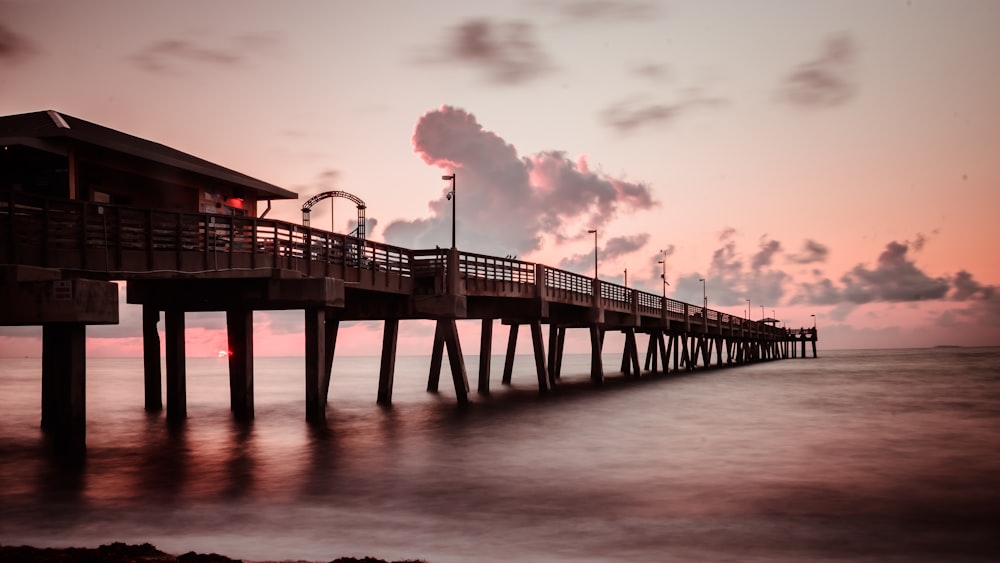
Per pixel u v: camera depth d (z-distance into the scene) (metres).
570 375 89.69
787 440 30.09
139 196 33.94
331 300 31.38
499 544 14.77
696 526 16.30
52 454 25.03
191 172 35.88
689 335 102.94
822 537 15.44
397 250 39.09
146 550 12.66
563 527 16.19
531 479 21.62
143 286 32.97
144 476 21.58
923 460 25.12
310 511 17.50
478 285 43.88
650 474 22.48
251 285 31.12
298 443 28.28
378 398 44.88
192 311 35.91
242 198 40.75
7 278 21.86
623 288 71.31
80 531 15.62
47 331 32.59
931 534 15.71
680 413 40.78
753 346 160.12
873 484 21.06
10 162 30.34
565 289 56.44
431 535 15.45
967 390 60.84
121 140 34.81
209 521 16.52
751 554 14.20
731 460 25.16
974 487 20.62
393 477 21.75
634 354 79.62
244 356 34.03
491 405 45.22
